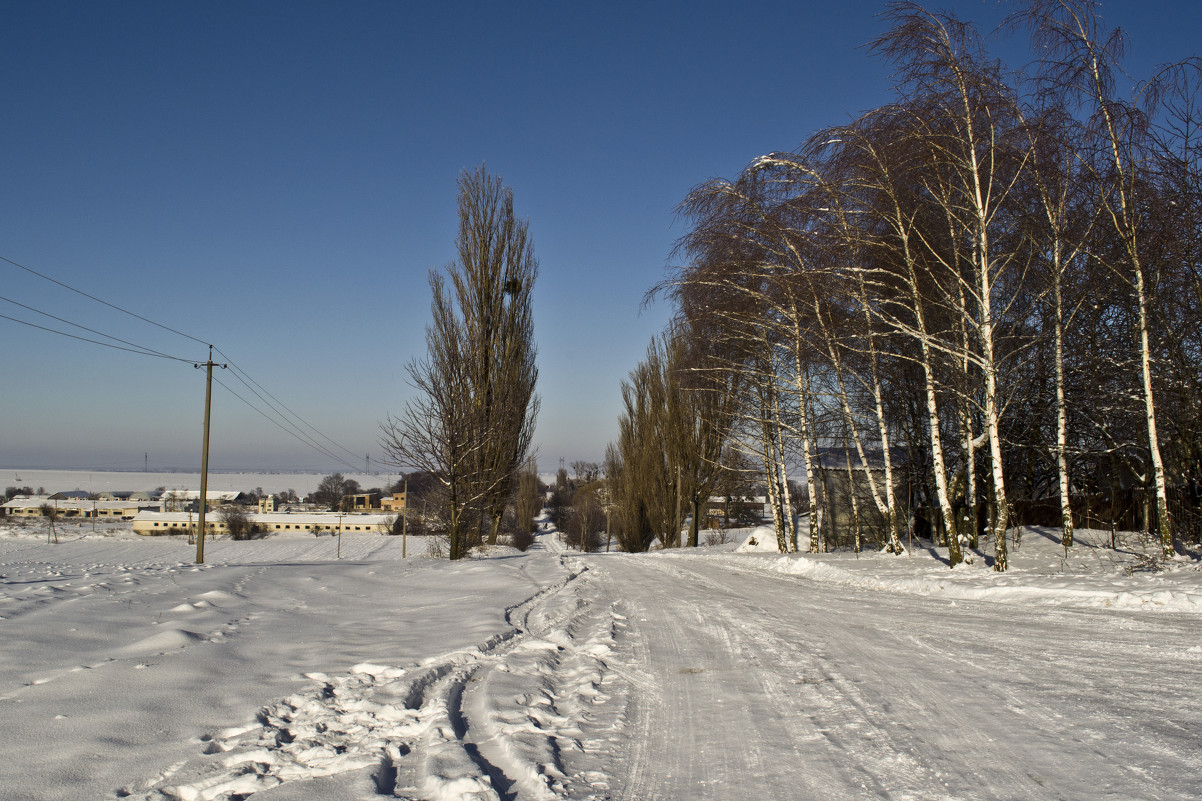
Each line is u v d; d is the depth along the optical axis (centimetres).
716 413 3038
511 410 2612
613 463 4631
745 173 1792
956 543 1499
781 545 2384
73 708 532
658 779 410
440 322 2512
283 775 412
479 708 553
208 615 952
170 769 419
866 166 1486
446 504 2391
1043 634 819
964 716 514
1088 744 447
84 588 1170
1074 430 1706
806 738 478
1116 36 1270
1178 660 673
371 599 1225
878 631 873
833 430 2109
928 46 1374
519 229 2925
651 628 933
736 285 1912
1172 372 1426
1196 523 1476
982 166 1425
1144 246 1297
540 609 1131
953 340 1575
